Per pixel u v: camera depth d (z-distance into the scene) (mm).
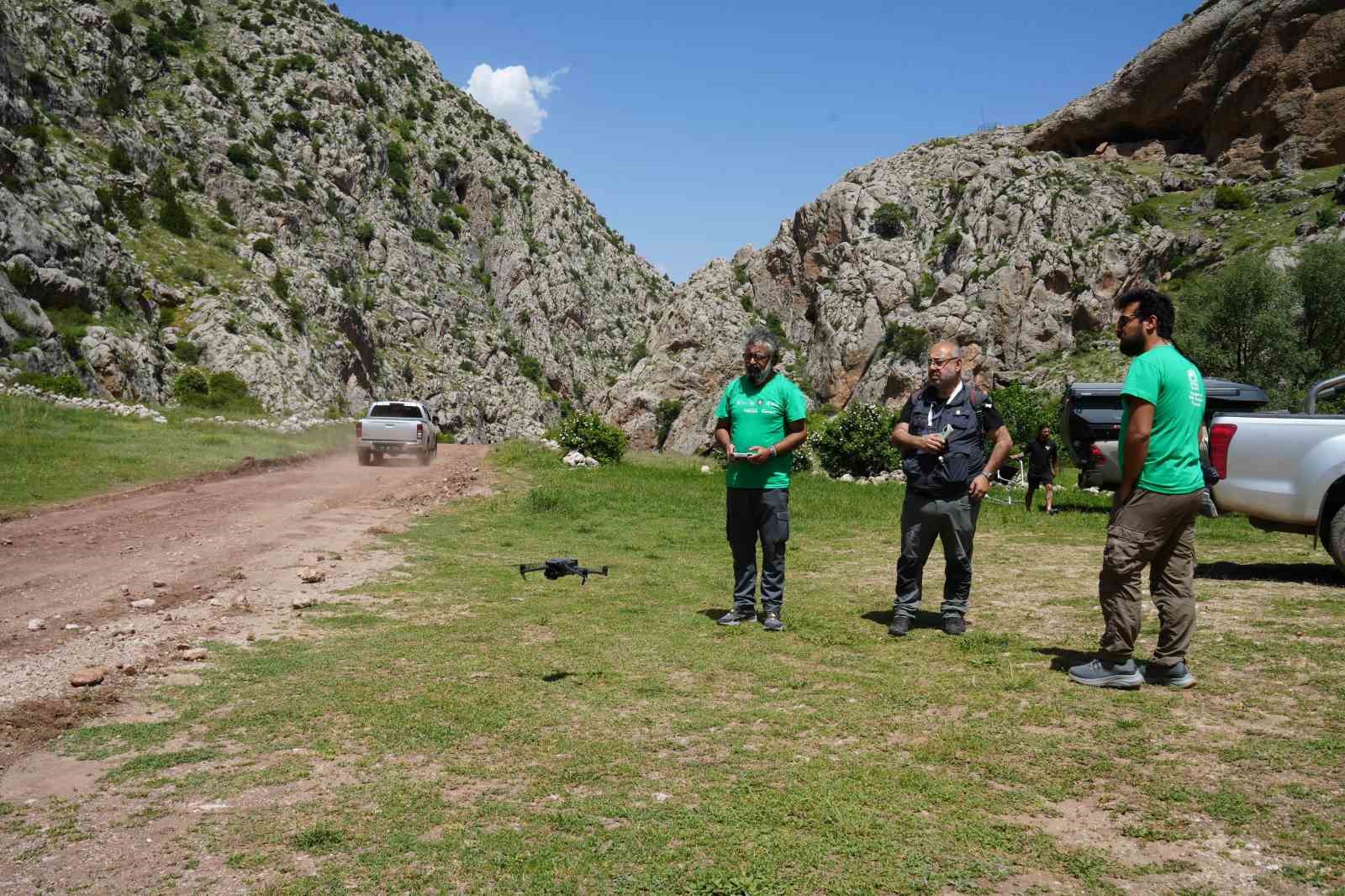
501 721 4129
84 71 87062
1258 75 87750
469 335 126312
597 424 25672
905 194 102562
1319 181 80188
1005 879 2635
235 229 88062
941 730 3947
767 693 4559
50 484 14430
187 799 3289
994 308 83938
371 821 3086
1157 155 96500
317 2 163875
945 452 5738
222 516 12219
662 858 2793
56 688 4621
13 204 50625
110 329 51906
